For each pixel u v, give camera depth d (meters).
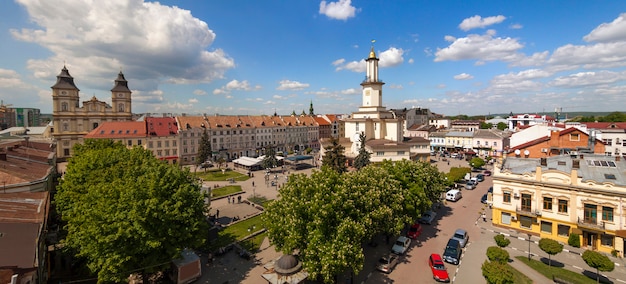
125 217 24.59
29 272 19.55
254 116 127.88
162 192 27.23
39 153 56.41
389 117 93.75
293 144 136.62
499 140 103.31
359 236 26.12
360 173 34.69
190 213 27.19
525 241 37.62
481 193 60.72
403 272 30.80
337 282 28.84
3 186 31.92
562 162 40.12
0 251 20.69
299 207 26.61
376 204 29.86
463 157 106.62
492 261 27.38
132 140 93.06
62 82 101.19
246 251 34.66
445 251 33.28
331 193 27.31
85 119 105.19
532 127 76.88
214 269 31.58
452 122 175.62
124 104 111.38
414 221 37.84
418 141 92.44
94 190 28.30
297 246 26.80
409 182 39.44
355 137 87.31
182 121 104.12
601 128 79.56
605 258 26.34
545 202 38.09
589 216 34.88
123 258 23.97
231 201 57.75
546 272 30.14
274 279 26.91
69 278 29.59
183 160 100.00
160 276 30.22
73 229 27.02
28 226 24.47
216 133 108.44
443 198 55.34
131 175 30.95
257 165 90.19
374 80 88.81
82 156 46.22
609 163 37.00
